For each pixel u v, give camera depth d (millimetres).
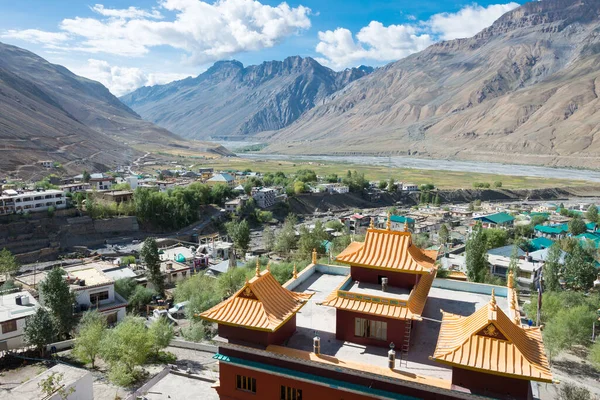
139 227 194875
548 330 75438
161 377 60375
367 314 37562
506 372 29391
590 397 64500
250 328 36344
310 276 52625
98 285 91688
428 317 42500
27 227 167625
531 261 122625
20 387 54656
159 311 94500
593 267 113125
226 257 156375
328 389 34719
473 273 90750
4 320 73438
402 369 33938
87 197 190125
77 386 55062
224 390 38469
